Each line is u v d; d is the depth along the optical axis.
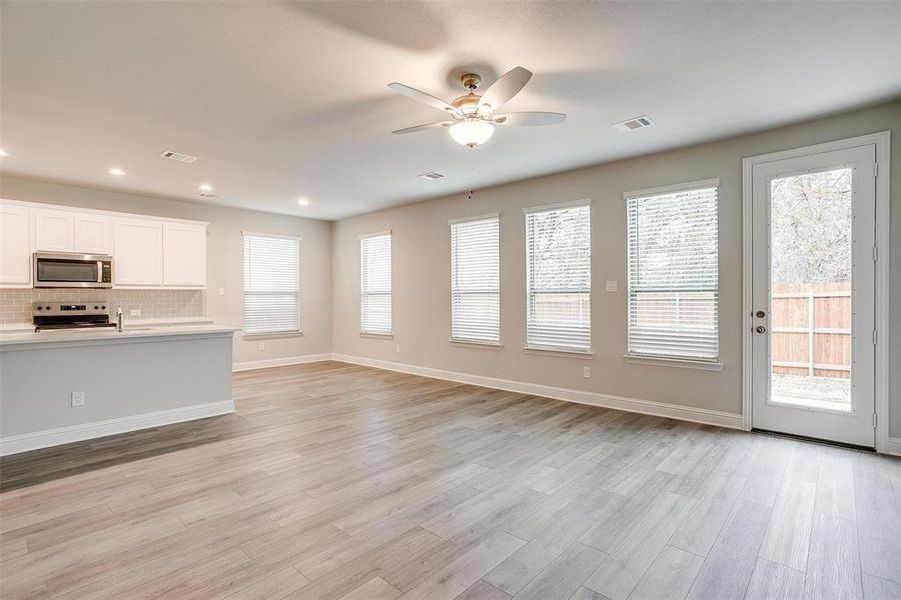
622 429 3.98
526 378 5.43
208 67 2.65
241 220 7.11
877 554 2.09
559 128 3.69
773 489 2.77
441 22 2.23
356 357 7.77
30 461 3.29
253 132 3.70
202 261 6.34
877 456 3.28
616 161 4.60
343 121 3.48
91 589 1.86
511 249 5.53
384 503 2.62
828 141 3.50
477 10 2.14
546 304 5.24
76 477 3.00
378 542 2.21
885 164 3.29
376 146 4.08
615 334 4.68
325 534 2.29
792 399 3.73
